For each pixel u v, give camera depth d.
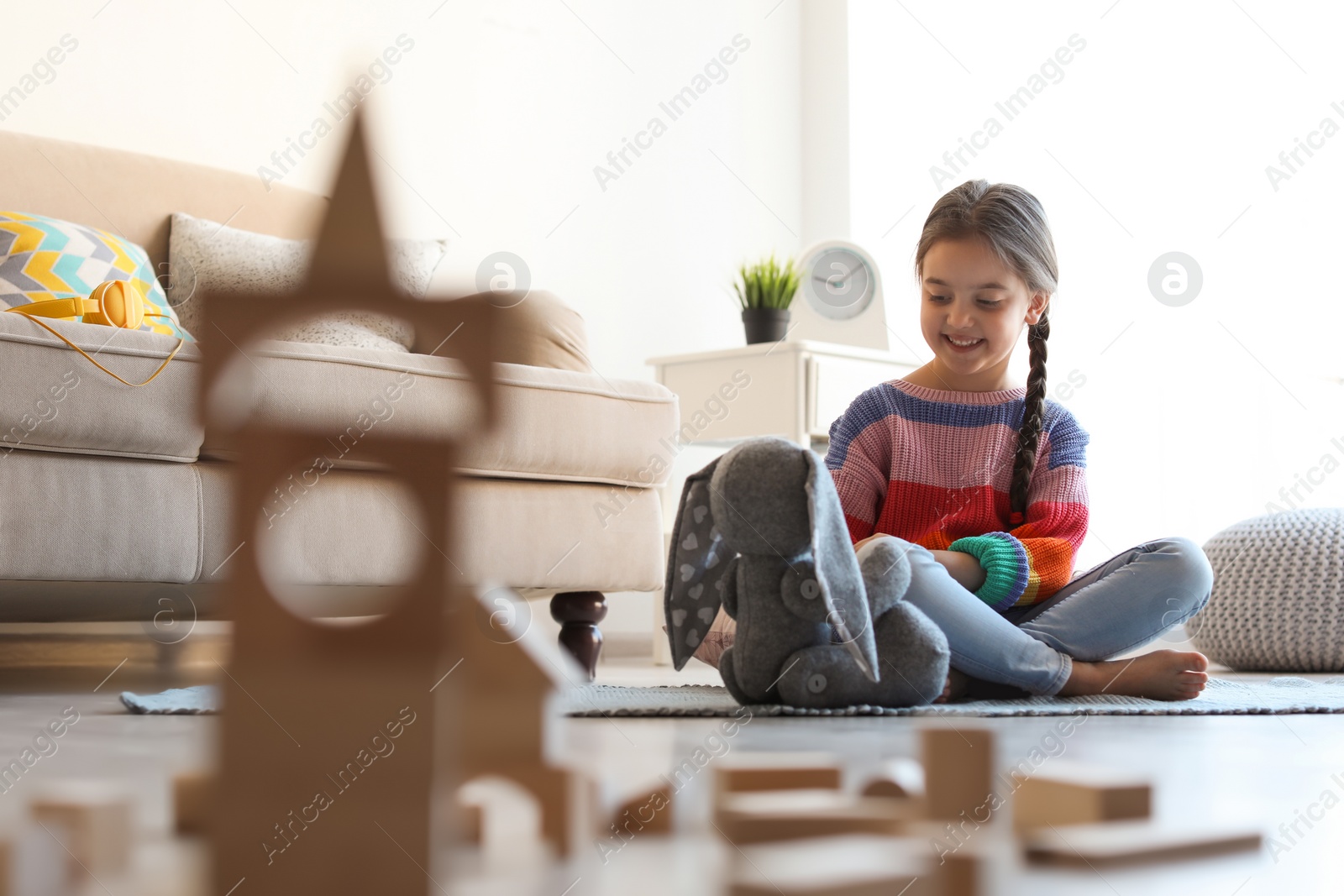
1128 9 3.47
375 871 0.29
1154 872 0.41
